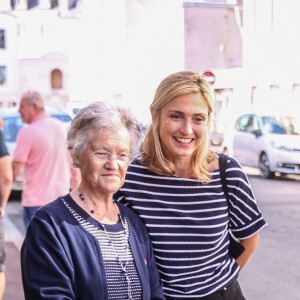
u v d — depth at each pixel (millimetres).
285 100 14906
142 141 2139
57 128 4586
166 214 2055
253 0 15531
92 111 1815
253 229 2225
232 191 2156
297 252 5992
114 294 1729
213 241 2084
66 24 10875
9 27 10352
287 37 15133
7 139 8867
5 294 4289
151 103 2125
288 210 8250
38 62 10742
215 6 15930
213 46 15977
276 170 11641
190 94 2039
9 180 3639
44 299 1652
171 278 2033
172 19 15234
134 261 1817
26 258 1726
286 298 4703
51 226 1719
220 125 13477
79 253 1713
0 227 3107
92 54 11484
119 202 2031
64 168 4625
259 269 5477
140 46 13664
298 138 11820
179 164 2109
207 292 2057
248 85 15867
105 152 1788
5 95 10562
